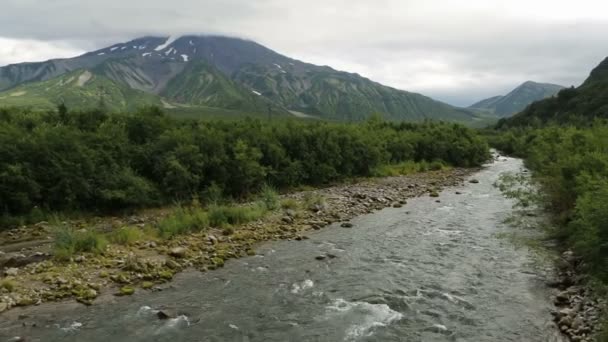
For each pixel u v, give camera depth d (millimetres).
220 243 20172
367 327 12250
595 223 13609
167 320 12484
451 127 72938
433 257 18922
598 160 21094
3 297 13344
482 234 22781
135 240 19500
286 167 36594
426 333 11883
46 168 24312
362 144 47406
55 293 13922
